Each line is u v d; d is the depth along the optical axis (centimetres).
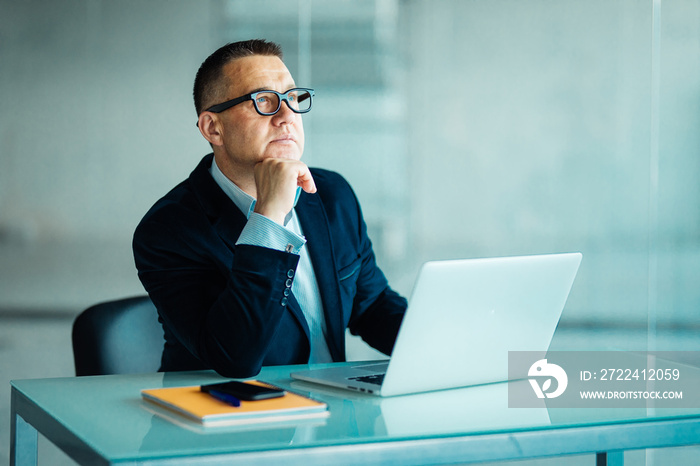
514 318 139
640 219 656
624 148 653
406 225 652
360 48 639
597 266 660
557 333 635
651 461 337
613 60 650
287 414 113
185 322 161
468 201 654
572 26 647
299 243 151
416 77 646
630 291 659
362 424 111
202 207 173
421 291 123
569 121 652
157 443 99
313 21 634
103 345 182
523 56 649
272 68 172
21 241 630
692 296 658
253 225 150
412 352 128
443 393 133
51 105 620
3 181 625
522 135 653
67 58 617
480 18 646
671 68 649
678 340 618
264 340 146
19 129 621
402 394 131
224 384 124
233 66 170
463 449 107
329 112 641
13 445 136
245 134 168
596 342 598
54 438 114
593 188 655
